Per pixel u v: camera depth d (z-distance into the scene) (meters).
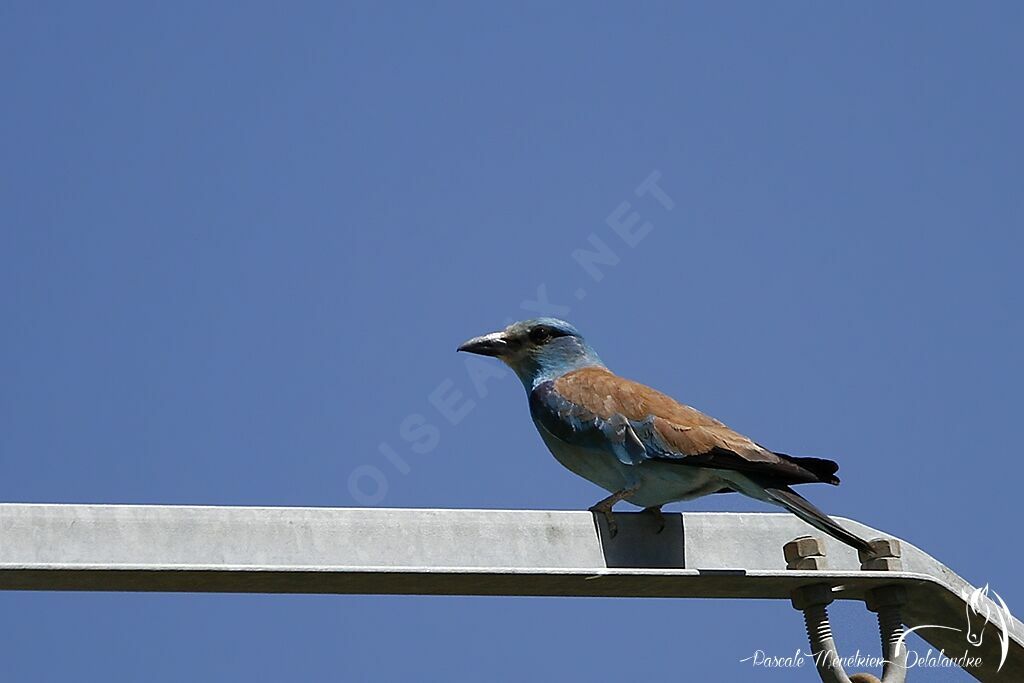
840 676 9.66
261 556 9.11
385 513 9.42
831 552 10.77
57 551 8.75
